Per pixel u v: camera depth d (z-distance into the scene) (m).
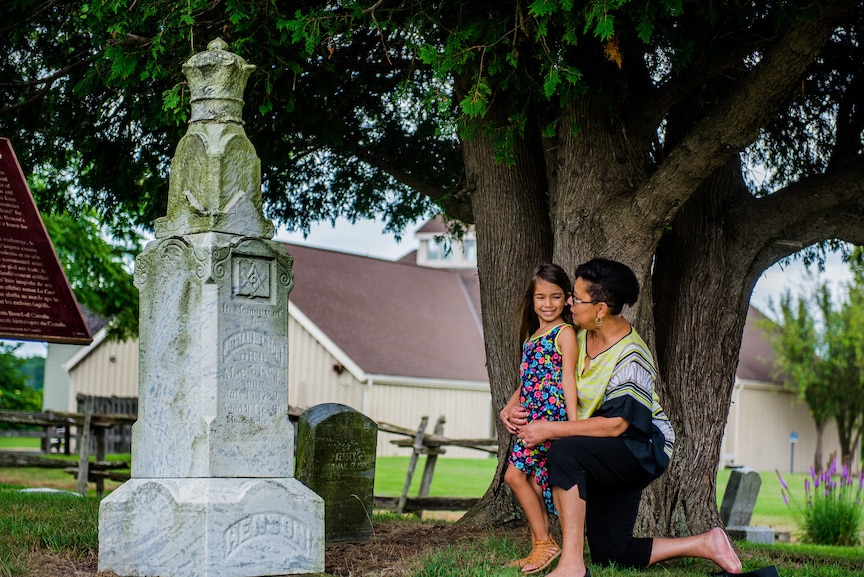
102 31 8.66
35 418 15.73
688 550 6.17
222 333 6.04
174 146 10.88
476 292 39.34
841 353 37.03
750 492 13.11
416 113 11.65
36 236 8.24
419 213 13.24
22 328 7.86
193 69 6.38
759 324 38.72
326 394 31.81
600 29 6.52
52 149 11.45
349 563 6.89
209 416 5.93
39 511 8.87
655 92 8.39
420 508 13.52
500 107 8.84
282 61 8.38
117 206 12.59
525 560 6.45
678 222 9.00
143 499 6.07
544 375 6.27
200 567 5.71
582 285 6.11
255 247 6.23
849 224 8.78
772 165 11.09
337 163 12.57
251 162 6.35
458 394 34.34
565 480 5.82
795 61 6.89
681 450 8.55
